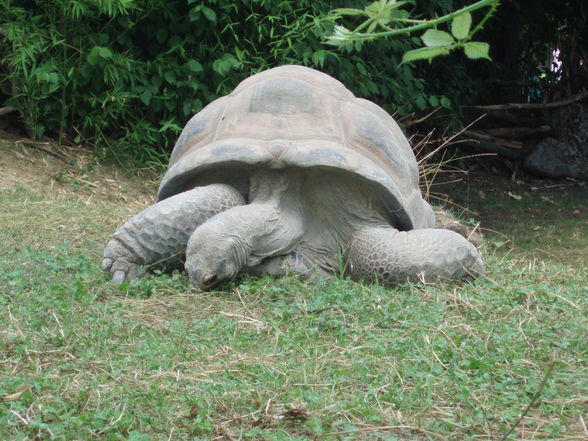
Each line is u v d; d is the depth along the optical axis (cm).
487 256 505
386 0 113
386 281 380
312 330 307
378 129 411
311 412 233
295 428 226
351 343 297
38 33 657
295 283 371
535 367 275
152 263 384
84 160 681
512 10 1031
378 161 399
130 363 271
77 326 304
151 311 336
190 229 379
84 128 698
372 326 315
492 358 281
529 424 231
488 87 1056
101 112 703
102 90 696
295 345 292
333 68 749
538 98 1058
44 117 696
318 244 400
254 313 335
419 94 812
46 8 675
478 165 984
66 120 708
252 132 391
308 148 377
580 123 967
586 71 1028
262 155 376
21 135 703
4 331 295
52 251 432
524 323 327
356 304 338
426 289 363
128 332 304
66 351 278
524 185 943
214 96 718
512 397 246
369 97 820
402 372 267
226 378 260
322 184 391
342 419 231
